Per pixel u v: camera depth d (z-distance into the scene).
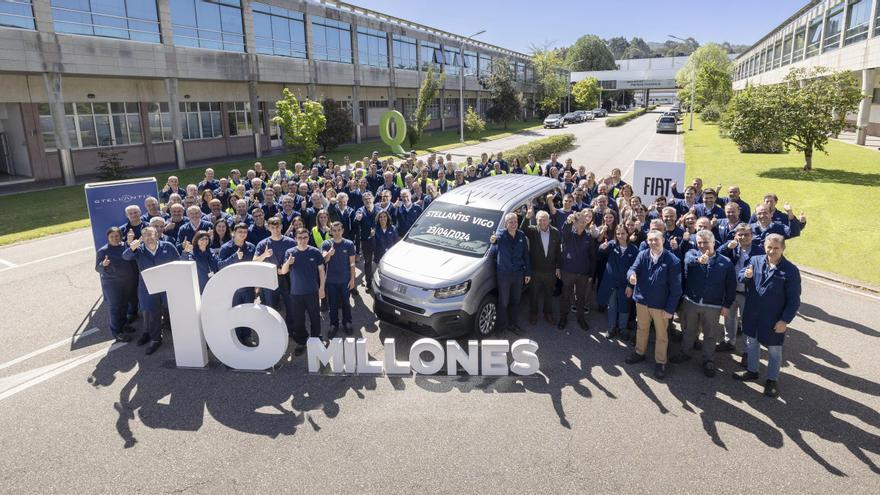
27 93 20.53
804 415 5.26
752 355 5.88
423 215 8.44
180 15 24.55
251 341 7.13
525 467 4.53
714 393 5.71
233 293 6.11
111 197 8.58
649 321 6.25
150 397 5.73
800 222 7.00
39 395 5.79
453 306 6.72
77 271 10.23
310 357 6.20
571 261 7.25
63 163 20.08
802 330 7.18
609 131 47.53
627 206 8.97
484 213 7.99
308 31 32.34
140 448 4.86
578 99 85.50
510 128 53.47
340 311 8.16
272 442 4.93
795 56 40.72
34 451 4.83
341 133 30.56
